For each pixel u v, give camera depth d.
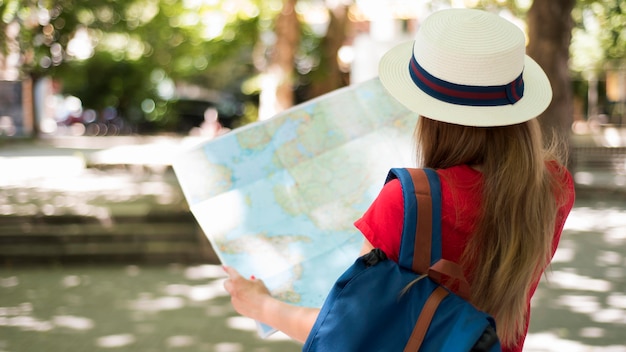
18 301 6.73
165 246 8.51
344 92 2.10
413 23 25.17
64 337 5.57
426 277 1.37
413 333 1.31
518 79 1.47
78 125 29.83
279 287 1.88
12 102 25.97
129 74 27.72
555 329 5.58
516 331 1.56
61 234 8.55
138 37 20.45
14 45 18.53
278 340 5.50
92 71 27.36
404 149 2.05
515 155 1.44
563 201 1.56
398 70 1.57
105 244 8.53
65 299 6.80
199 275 7.85
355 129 2.07
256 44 17.19
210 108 29.98
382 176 2.03
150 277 7.75
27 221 8.74
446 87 1.46
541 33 12.02
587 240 9.26
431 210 1.39
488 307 1.44
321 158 2.03
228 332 5.70
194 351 5.23
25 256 8.34
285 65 14.50
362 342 1.32
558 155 1.66
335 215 1.98
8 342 5.43
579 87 31.86
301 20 16.56
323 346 1.34
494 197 1.42
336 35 16.67
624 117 29.69
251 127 2.02
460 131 1.49
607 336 5.39
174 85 29.62
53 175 14.82
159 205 9.61
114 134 28.95
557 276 7.35
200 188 1.97
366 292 1.34
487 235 1.42
